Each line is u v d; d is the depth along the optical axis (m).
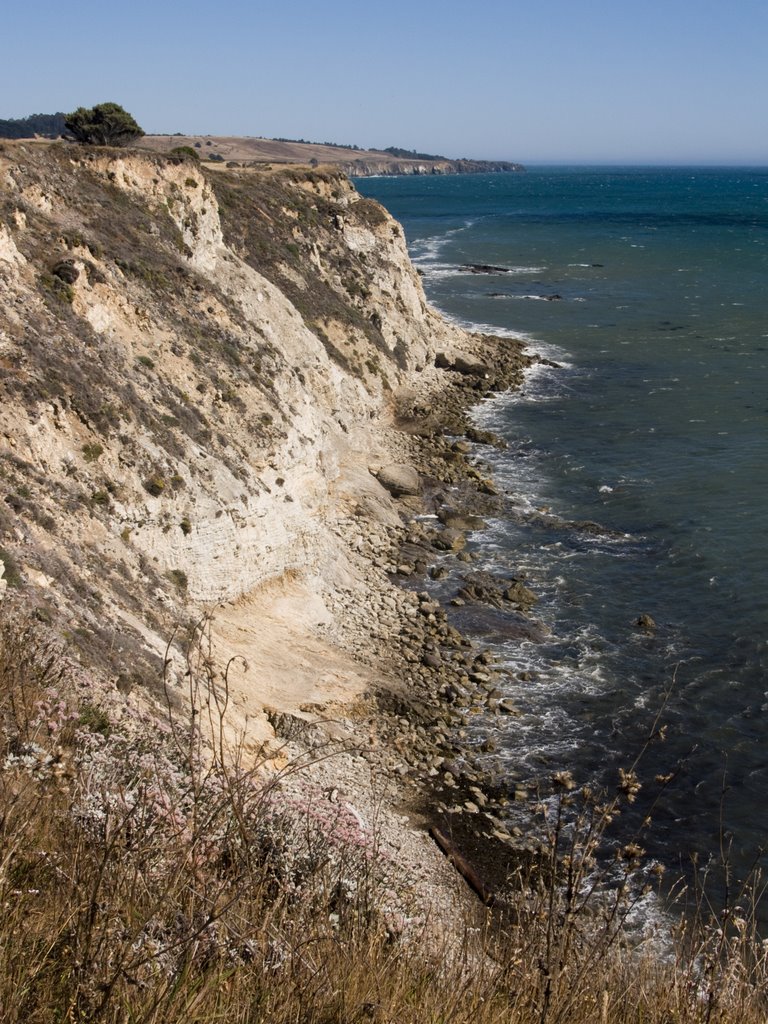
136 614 22.55
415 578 35.91
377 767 24.34
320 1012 5.46
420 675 29.22
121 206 37.84
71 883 5.89
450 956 7.73
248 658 26.25
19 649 11.48
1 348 25.38
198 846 6.68
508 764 25.53
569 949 6.33
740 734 26.83
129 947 5.25
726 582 35.69
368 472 43.53
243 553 29.00
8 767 7.68
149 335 31.58
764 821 23.02
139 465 26.73
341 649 29.62
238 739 20.44
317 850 9.05
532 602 34.56
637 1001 6.22
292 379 36.75
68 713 10.33
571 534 40.28
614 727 27.23
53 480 24.11
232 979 5.60
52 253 30.33
